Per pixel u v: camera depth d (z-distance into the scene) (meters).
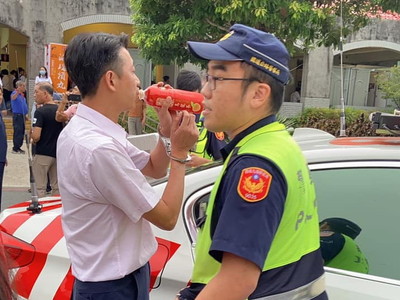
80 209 1.68
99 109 1.72
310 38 7.61
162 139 1.92
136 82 1.77
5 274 1.03
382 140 2.38
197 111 1.75
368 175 2.09
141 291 1.79
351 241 2.06
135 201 1.64
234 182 1.29
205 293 1.28
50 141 5.57
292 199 1.32
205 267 1.44
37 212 2.65
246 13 6.56
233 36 1.39
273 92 1.38
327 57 14.37
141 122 6.73
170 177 1.77
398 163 2.07
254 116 1.40
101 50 1.67
